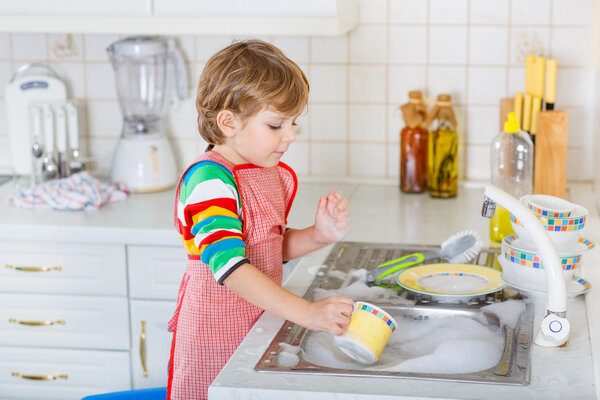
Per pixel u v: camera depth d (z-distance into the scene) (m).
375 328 1.30
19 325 2.25
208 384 1.52
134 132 2.49
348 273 1.72
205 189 1.40
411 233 2.02
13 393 2.30
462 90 2.48
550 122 2.05
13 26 2.29
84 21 2.27
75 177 2.37
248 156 1.47
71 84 2.66
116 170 2.48
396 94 2.52
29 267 2.20
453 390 1.17
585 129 2.44
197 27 2.23
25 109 2.56
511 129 1.91
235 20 2.21
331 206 1.59
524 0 2.40
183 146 2.66
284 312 1.31
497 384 1.18
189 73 2.60
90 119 2.68
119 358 2.24
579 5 2.37
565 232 1.50
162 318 2.19
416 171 2.42
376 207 2.29
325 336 1.43
